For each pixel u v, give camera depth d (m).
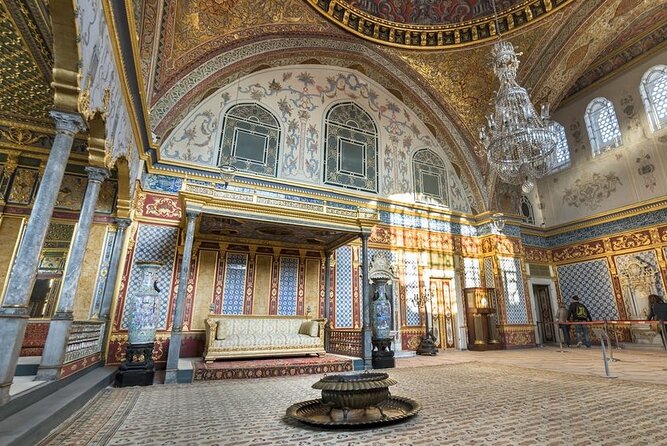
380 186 11.20
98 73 3.77
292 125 10.19
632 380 5.41
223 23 8.47
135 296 5.80
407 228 11.30
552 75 10.90
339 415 3.41
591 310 12.60
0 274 6.34
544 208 14.54
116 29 4.18
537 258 13.68
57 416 3.10
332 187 10.27
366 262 7.75
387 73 11.76
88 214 4.55
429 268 11.34
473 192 12.91
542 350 10.96
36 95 5.69
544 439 2.80
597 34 9.97
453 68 11.48
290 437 2.94
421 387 5.10
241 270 8.52
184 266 6.06
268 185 9.30
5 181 6.75
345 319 9.54
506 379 5.74
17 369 4.40
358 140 11.23
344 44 10.76
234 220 6.94
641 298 11.23
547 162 8.23
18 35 4.26
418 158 12.34
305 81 10.78
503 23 10.31
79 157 7.38
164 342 7.43
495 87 11.42
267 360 7.05
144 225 7.77
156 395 4.68
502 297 11.73
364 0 9.97
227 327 7.54
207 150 8.85
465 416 3.52
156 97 7.94
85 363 5.45
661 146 11.06
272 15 9.09
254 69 9.98
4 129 6.77
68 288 4.26
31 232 3.03
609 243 12.26
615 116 12.36
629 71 12.03
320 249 9.49
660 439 2.77
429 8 10.52
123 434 2.98
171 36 7.54
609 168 12.42
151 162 7.97
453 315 11.46
